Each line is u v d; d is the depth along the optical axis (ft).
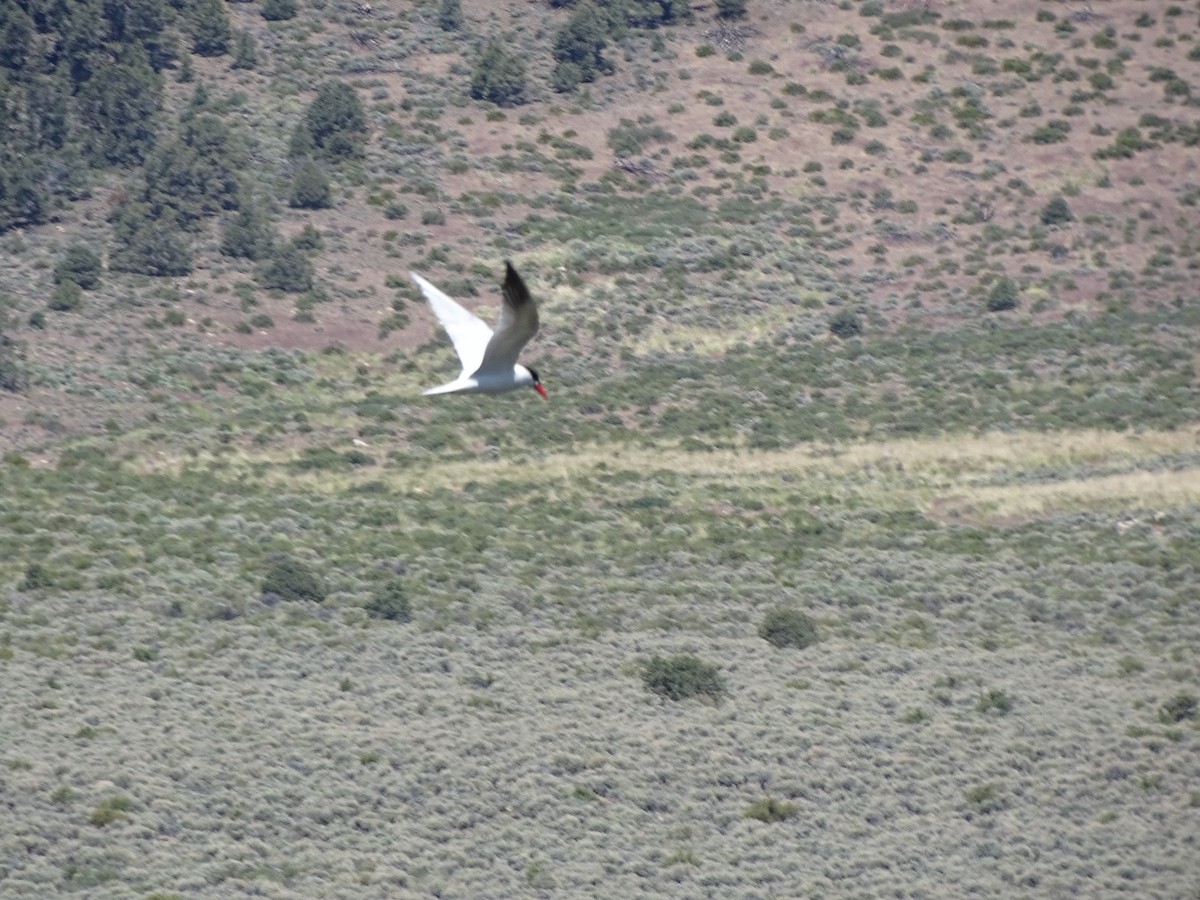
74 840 420.77
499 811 463.42
